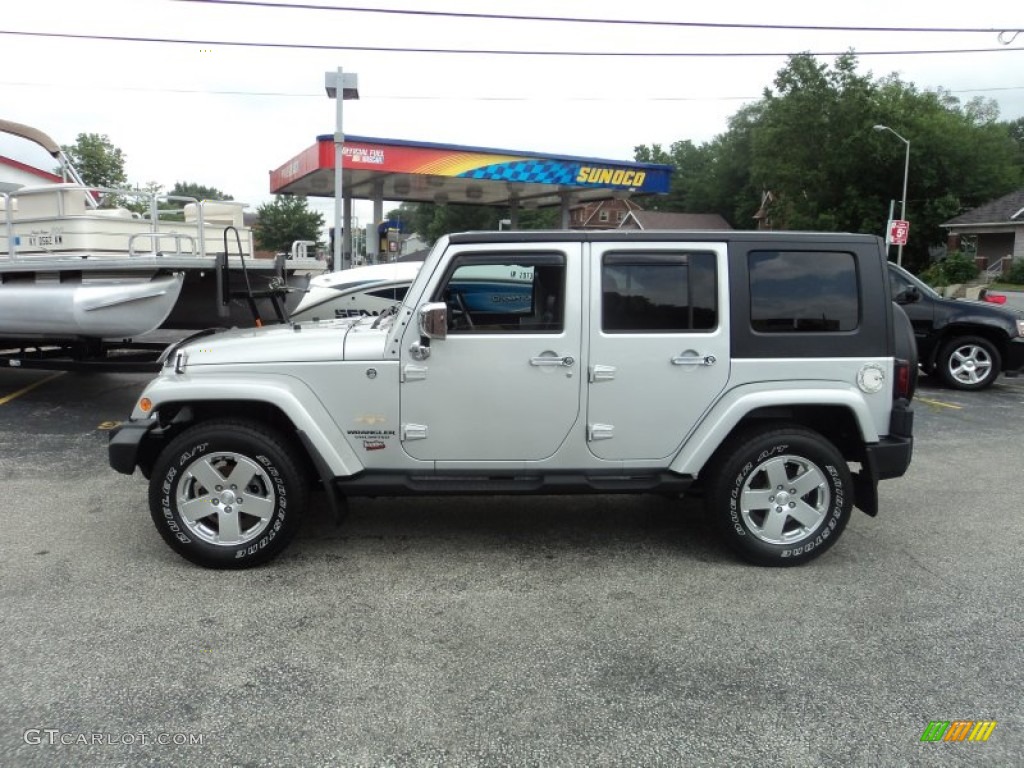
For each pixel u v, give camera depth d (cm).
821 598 399
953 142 4509
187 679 318
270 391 407
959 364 1037
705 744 281
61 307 683
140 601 387
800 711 301
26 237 807
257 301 811
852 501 429
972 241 4612
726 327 417
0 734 281
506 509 536
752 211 6925
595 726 291
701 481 449
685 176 8675
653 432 423
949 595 404
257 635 354
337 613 377
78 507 530
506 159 2012
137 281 691
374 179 2111
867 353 425
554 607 386
